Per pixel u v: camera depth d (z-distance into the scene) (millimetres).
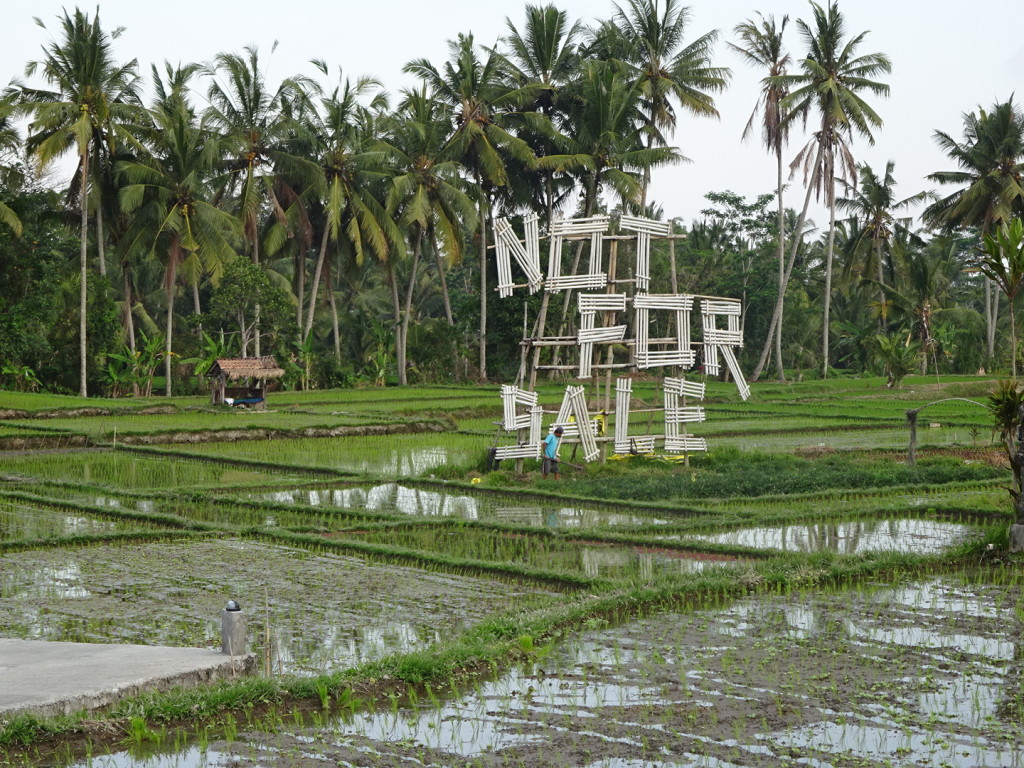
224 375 35719
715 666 8422
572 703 7637
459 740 6949
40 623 10086
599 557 13266
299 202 45406
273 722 7301
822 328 61469
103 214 43219
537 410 21156
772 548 13320
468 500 18391
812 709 7410
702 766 6477
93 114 38500
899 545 13797
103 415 32594
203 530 14992
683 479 19250
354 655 9016
